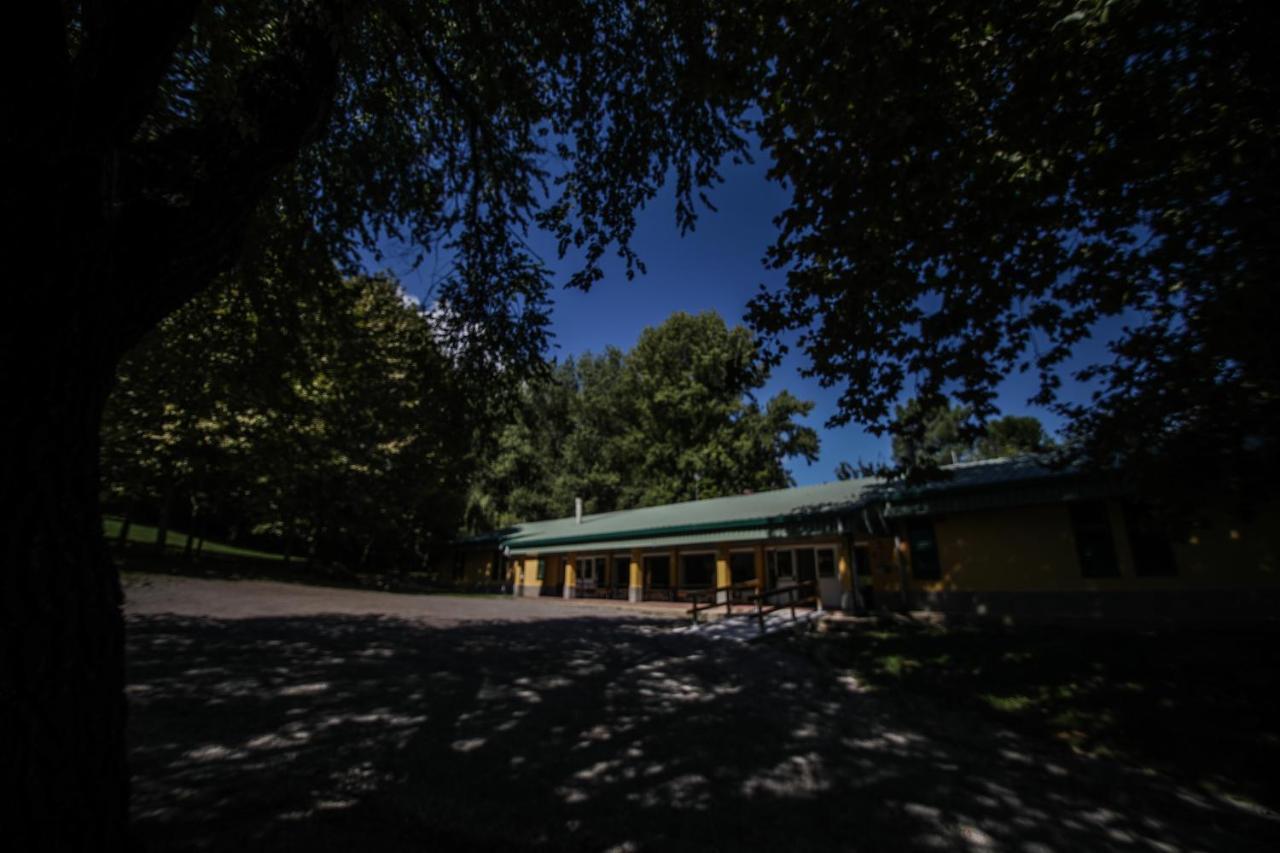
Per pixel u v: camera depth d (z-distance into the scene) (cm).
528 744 563
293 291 726
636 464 4181
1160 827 451
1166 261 641
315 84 333
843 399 815
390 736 560
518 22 577
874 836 412
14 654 193
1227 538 1105
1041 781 540
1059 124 508
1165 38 460
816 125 565
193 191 281
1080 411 822
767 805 454
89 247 221
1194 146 522
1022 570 1351
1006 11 459
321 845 336
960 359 734
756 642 1288
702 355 3844
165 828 343
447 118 710
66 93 207
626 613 1941
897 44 463
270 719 586
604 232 710
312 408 1838
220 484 2625
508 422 820
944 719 735
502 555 3391
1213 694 723
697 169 683
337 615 1477
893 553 1609
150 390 908
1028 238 654
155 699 630
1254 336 569
